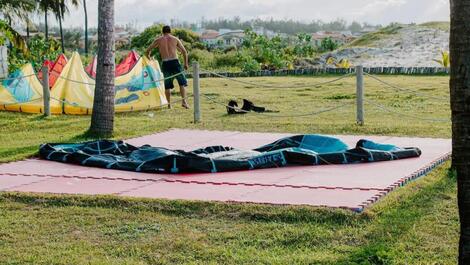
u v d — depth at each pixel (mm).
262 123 13406
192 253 5688
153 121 14070
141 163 8766
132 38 47219
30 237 6191
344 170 8477
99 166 9062
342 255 5531
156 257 5621
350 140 11156
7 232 6324
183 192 7477
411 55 40969
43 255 5703
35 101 15594
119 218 6688
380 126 12508
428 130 11992
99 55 12086
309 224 6301
